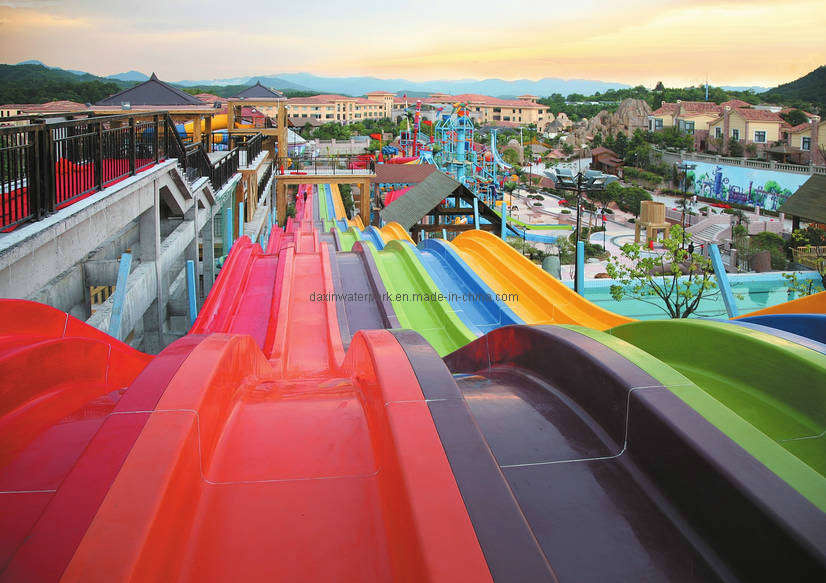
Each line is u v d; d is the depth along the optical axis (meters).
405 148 68.94
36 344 4.44
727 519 2.67
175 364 3.69
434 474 2.77
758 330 4.66
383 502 3.14
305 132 127.75
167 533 2.63
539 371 4.57
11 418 3.90
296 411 4.27
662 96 157.75
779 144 81.12
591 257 47.84
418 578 2.36
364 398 4.39
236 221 26.55
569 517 2.97
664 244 17.34
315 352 10.69
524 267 15.09
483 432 3.73
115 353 6.11
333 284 13.73
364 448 3.70
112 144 10.23
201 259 21.06
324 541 2.92
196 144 16.83
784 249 38.19
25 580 2.22
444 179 29.72
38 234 6.90
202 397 3.35
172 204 14.23
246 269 15.24
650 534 2.86
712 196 77.00
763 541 2.48
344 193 71.56
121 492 2.61
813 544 2.30
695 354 5.01
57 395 4.56
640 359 3.74
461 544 2.42
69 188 8.77
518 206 87.44
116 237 13.19
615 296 17.73
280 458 3.59
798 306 7.38
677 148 95.94
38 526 2.44
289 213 59.31
